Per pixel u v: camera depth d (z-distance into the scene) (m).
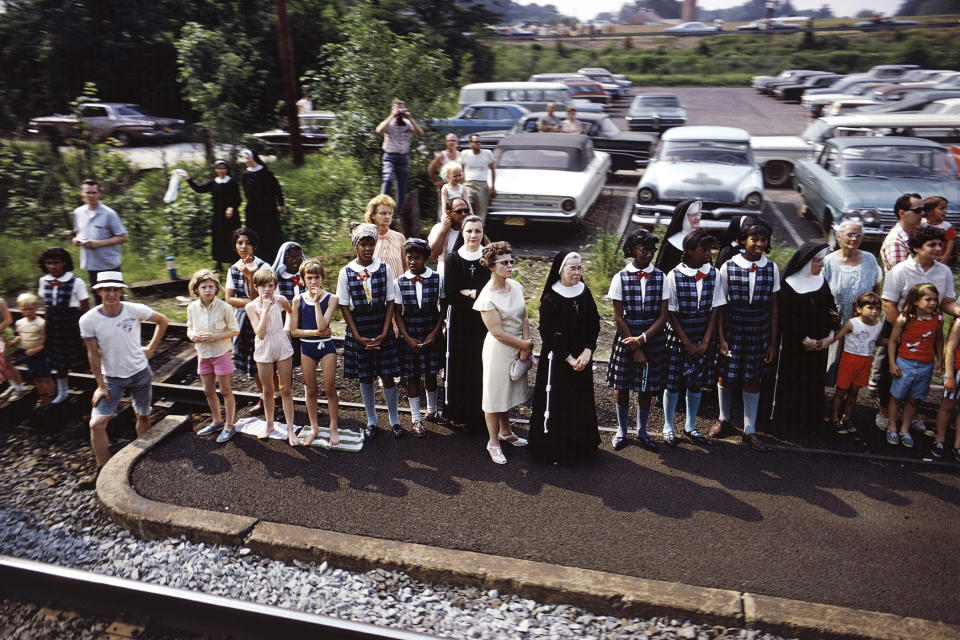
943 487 5.38
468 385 5.98
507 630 4.20
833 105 24.81
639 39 78.31
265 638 4.17
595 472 5.59
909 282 5.76
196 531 4.91
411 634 4.02
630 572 4.50
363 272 5.67
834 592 4.33
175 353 7.80
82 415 6.83
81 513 5.32
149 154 20.11
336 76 13.70
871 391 7.00
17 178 12.04
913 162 11.44
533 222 11.63
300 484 5.41
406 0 34.72
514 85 21.30
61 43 26.86
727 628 4.20
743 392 5.98
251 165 9.30
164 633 4.21
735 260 5.71
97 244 7.68
